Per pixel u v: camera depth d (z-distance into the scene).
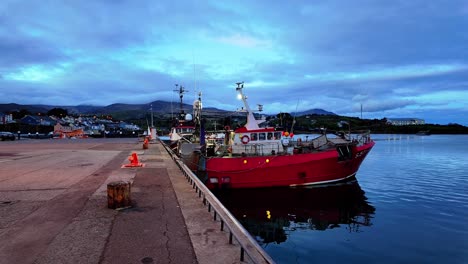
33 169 13.36
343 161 17.11
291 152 17.17
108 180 10.63
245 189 16.28
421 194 17.11
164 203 7.47
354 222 11.89
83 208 6.91
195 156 17.44
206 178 16.27
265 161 16.16
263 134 17.50
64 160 17.22
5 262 4.13
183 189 9.21
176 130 32.50
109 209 6.83
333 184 17.14
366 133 20.81
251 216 12.74
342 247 9.22
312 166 16.47
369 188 18.78
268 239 9.96
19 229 5.46
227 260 4.29
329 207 14.05
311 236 10.24
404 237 10.12
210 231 5.48
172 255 4.42
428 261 8.27
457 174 24.97
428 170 27.36
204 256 4.41
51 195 8.19
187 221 6.04
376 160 36.31
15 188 9.12
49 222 5.88
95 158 18.42
